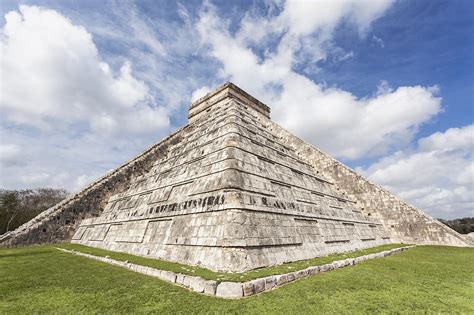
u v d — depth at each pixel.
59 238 23.66
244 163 15.12
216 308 6.97
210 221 12.55
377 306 7.20
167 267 11.06
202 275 9.36
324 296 7.95
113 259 13.97
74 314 6.70
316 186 21.64
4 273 11.23
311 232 15.84
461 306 7.24
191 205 14.46
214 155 16.44
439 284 9.54
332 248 16.61
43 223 23.06
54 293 8.36
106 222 22.12
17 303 7.48
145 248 15.55
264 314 6.59
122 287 8.95
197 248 12.11
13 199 42.12
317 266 11.32
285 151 22.36
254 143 18.27
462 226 47.38
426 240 24.56
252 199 13.25
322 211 18.67
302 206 16.81
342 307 7.09
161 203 17.48
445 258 16.09
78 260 14.71
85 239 23.06
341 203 23.41
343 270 11.84
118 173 27.98
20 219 42.41
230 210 12.01
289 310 6.85
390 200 26.97
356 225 22.20
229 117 19.22
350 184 28.88
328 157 30.52
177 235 13.87
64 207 24.48
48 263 13.69
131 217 19.47
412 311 6.87
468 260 15.27
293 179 18.95
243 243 10.93
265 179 15.71
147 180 22.94
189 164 18.64
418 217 25.41
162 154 31.06
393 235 26.08
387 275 10.87
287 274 9.68
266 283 8.73
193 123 33.75
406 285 9.31
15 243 21.02
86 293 8.33
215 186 13.80
